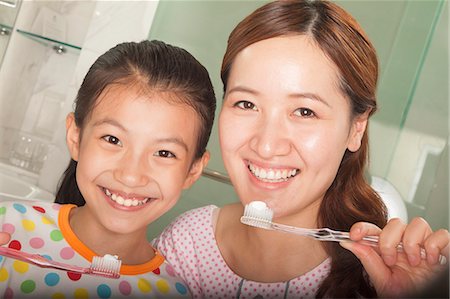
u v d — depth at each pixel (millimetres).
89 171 611
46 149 853
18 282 587
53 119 879
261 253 648
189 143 622
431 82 771
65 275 598
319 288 629
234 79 629
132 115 605
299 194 634
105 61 625
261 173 632
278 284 634
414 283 532
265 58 620
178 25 807
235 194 754
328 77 615
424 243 518
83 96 623
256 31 622
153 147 610
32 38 891
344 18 625
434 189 759
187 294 617
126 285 600
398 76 769
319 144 621
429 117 770
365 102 632
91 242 623
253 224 542
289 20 617
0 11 884
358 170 666
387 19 775
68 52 899
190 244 653
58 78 895
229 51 637
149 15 806
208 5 804
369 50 631
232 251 651
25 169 834
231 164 636
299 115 626
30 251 602
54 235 616
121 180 606
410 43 771
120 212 614
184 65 633
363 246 538
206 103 631
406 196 759
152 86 611
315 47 613
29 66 892
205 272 641
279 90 618
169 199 622
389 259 523
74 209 648
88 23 901
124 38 809
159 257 635
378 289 538
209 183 758
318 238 544
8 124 861
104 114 607
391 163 764
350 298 622
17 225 617
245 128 627
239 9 797
